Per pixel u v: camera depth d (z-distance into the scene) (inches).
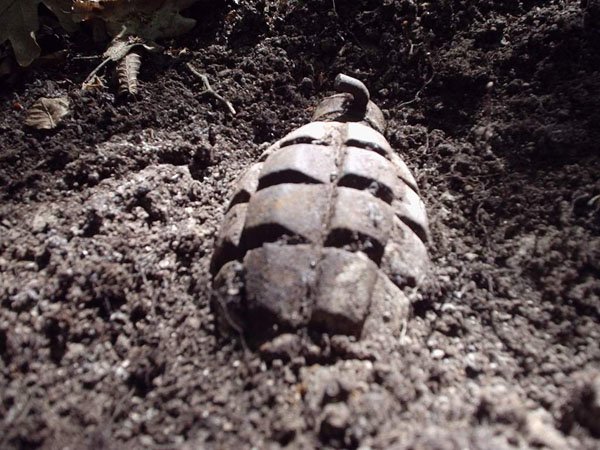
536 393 5.3
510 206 6.9
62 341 5.7
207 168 7.5
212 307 5.8
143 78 8.6
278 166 6.0
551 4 8.6
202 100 8.4
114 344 5.8
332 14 8.9
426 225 6.4
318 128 6.5
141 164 7.5
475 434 4.7
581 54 7.9
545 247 6.4
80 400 5.4
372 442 4.7
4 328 5.7
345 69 8.6
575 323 5.8
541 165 7.2
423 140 7.8
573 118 7.4
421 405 5.1
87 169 7.3
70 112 8.1
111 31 8.9
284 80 8.5
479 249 6.6
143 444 5.0
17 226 6.8
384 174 6.1
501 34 8.4
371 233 5.6
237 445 4.9
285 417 4.9
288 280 5.3
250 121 8.2
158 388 5.4
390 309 5.5
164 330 5.8
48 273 6.2
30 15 8.7
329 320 5.2
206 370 5.4
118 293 6.0
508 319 6.0
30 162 7.6
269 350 5.2
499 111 7.7
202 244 6.4
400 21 8.8
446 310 6.0
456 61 8.2
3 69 8.6
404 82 8.4
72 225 6.7
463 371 5.5
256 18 9.0
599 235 6.5
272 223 5.5
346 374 5.1
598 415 4.8
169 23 9.0
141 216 6.8
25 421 5.2
